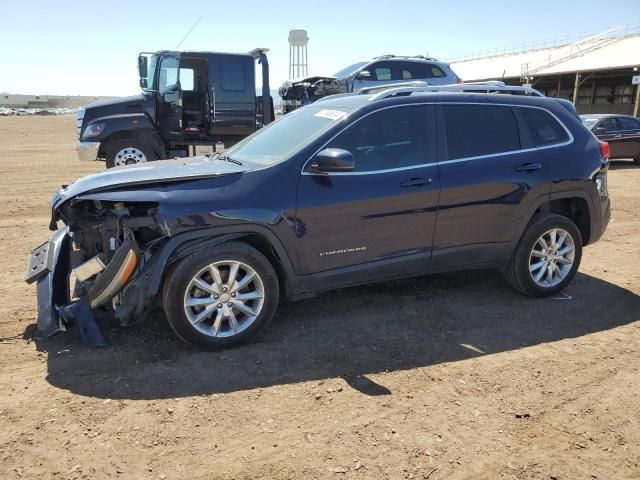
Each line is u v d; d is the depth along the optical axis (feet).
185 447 9.46
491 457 9.30
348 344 13.39
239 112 36.58
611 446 9.66
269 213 12.81
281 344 13.35
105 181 12.84
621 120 52.19
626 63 105.50
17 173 44.75
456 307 15.83
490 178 15.12
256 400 10.91
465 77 155.02
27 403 10.68
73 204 13.30
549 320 15.06
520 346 13.47
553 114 16.65
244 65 36.04
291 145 14.15
